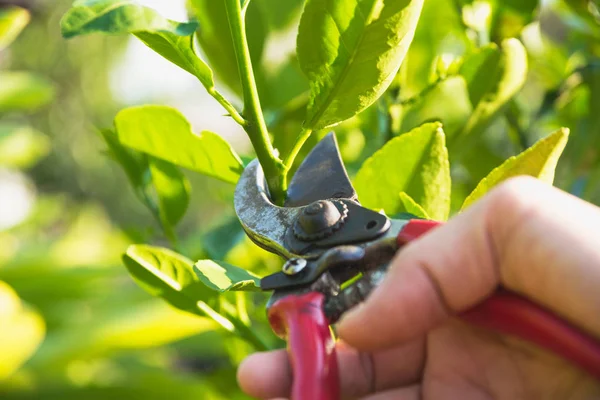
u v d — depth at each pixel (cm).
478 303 48
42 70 509
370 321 48
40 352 146
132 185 69
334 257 51
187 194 66
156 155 61
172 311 144
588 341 46
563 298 46
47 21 487
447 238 47
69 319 171
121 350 144
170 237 67
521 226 46
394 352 56
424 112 72
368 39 52
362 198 59
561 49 80
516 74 64
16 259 190
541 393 52
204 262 53
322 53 53
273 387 52
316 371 48
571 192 72
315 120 54
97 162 538
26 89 165
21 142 176
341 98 54
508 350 53
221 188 81
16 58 486
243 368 53
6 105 165
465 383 54
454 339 55
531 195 46
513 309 47
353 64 53
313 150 58
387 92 66
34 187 506
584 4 73
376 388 57
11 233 220
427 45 72
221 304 62
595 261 44
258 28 69
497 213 46
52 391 139
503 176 53
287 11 74
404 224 52
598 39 74
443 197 59
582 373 51
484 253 47
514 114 73
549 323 47
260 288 53
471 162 78
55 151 523
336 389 48
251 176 57
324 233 53
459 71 64
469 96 65
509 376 53
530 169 52
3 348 122
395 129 67
